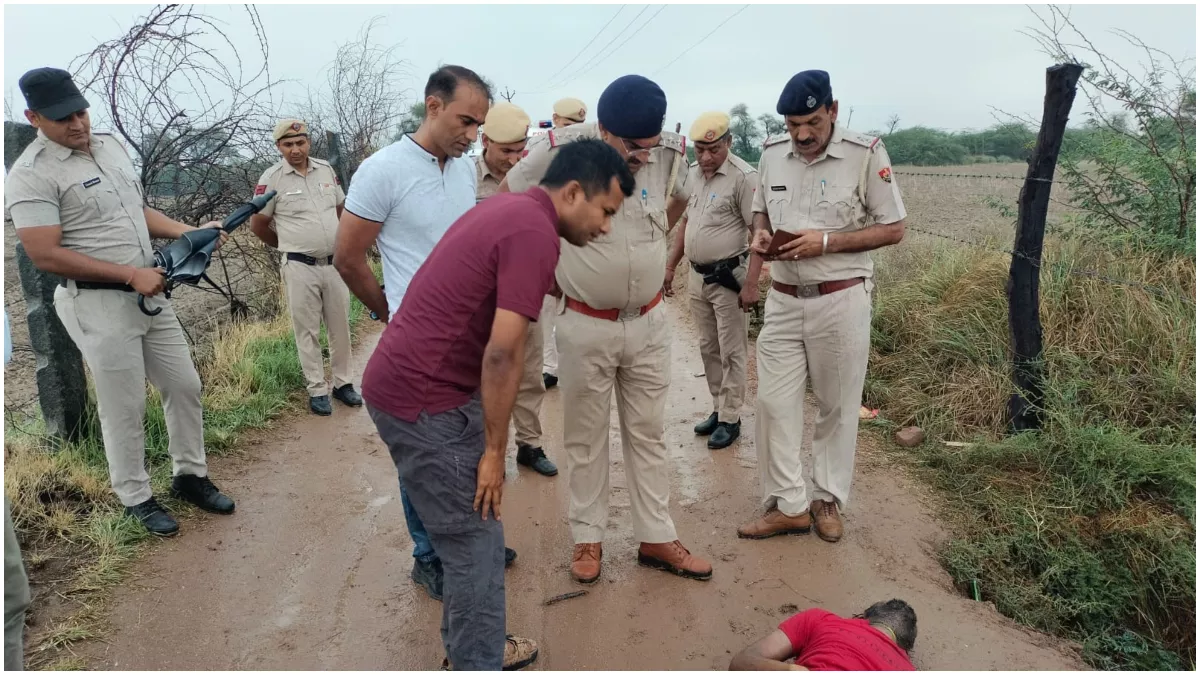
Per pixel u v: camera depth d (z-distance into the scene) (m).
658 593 3.04
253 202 3.71
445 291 1.98
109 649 2.63
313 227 4.82
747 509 3.75
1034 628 3.03
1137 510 3.60
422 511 2.15
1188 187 5.04
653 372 2.95
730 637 2.77
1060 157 5.43
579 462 3.03
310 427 4.85
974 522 3.64
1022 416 4.25
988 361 4.76
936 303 5.48
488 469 2.06
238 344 5.70
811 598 3.02
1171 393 4.13
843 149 3.17
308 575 3.14
